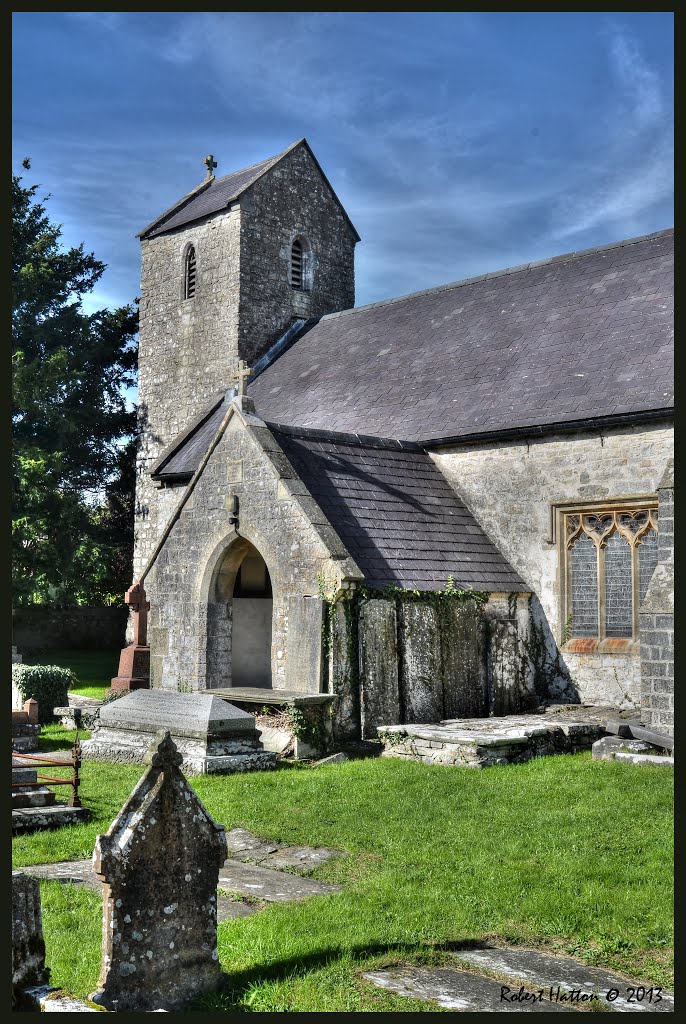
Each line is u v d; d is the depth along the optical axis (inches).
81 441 1414.9
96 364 1435.8
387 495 643.5
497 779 436.1
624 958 243.1
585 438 642.2
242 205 1099.3
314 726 509.7
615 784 420.2
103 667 1111.6
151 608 657.6
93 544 1159.0
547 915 266.7
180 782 229.0
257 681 754.8
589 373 675.4
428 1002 215.2
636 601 618.5
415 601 566.3
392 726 517.0
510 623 625.3
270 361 1087.6
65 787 434.6
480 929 259.1
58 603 1237.7
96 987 215.5
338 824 362.9
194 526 628.7
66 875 311.1
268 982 227.0
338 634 529.0
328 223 1202.0
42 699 679.7
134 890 215.8
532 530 666.2
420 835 345.4
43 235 1355.8
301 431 638.5
